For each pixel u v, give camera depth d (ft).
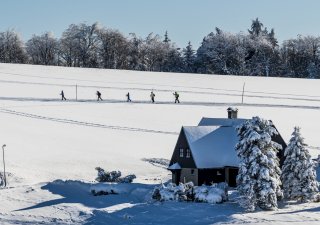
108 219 140.67
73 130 254.47
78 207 152.56
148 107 312.91
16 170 190.49
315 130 287.07
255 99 366.84
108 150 226.99
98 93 321.73
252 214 142.72
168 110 308.19
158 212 146.20
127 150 229.04
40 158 208.85
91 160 211.82
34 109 285.43
